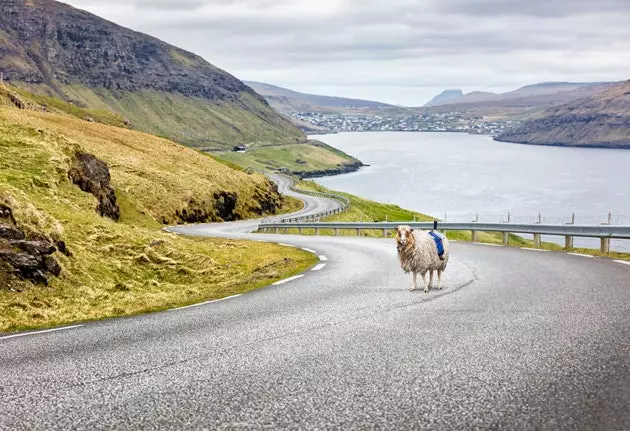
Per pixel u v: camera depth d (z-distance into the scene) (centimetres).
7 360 824
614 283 1391
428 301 1215
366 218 8994
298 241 3850
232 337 912
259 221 7675
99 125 9975
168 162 8606
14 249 1744
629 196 18425
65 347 899
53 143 4525
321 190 17188
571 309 1062
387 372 690
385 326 955
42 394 642
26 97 18575
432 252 1352
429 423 531
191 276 2400
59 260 1992
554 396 595
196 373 710
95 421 554
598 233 2353
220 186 8469
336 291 1438
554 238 9494
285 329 959
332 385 645
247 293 1495
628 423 523
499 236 8388
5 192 2147
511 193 18712
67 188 3741
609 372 671
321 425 531
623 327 902
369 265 2125
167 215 6512
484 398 594
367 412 561
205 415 563
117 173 6831
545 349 780
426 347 804
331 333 913
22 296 1599
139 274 2306
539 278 1532
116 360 789
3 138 4203
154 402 605
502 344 811
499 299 1205
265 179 10556
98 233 2634
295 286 1588
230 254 3033
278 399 604
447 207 15538
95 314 1345
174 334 965
